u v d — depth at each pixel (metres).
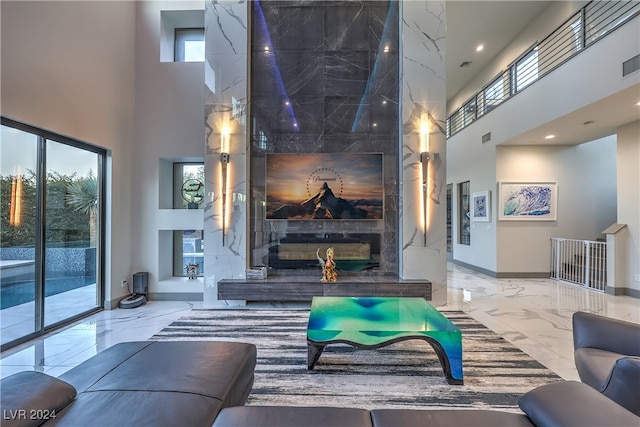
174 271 5.10
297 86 4.61
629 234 5.00
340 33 4.62
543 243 6.54
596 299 4.78
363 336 2.37
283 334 3.28
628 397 1.39
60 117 3.42
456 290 5.38
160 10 4.77
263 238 4.56
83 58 3.73
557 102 4.86
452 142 8.73
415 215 4.38
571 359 2.70
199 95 4.75
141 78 4.75
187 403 1.33
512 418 1.21
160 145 4.73
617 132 5.23
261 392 2.19
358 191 4.54
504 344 3.02
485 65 7.85
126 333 3.33
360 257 4.55
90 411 1.26
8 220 3.02
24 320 3.17
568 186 6.55
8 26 2.85
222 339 3.16
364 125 4.60
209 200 4.35
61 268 3.61
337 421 1.17
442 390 2.22
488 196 6.81
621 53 3.84
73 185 3.77
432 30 4.41
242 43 4.41
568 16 5.45
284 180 4.52
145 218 4.71
